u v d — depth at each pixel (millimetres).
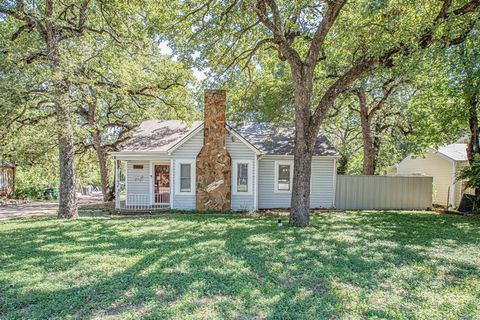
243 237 7676
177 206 13836
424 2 8852
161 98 16016
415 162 21344
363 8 8258
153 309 3709
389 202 15180
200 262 5535
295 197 9633
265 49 11656
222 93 13578
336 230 8719
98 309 3729
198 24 10336
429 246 6898
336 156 14703
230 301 3920
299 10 9789
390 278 4840
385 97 16484
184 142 13789
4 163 20875
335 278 4801
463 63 10305
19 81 8805
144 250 6383
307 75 9523
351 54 12125
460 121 13469
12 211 14984
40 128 16219
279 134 16234
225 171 13477
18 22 12227
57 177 24359
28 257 5898
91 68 11766
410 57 8117
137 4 10812
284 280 4707
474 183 12508
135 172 15484
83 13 11133
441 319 3523
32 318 3518
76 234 8109
